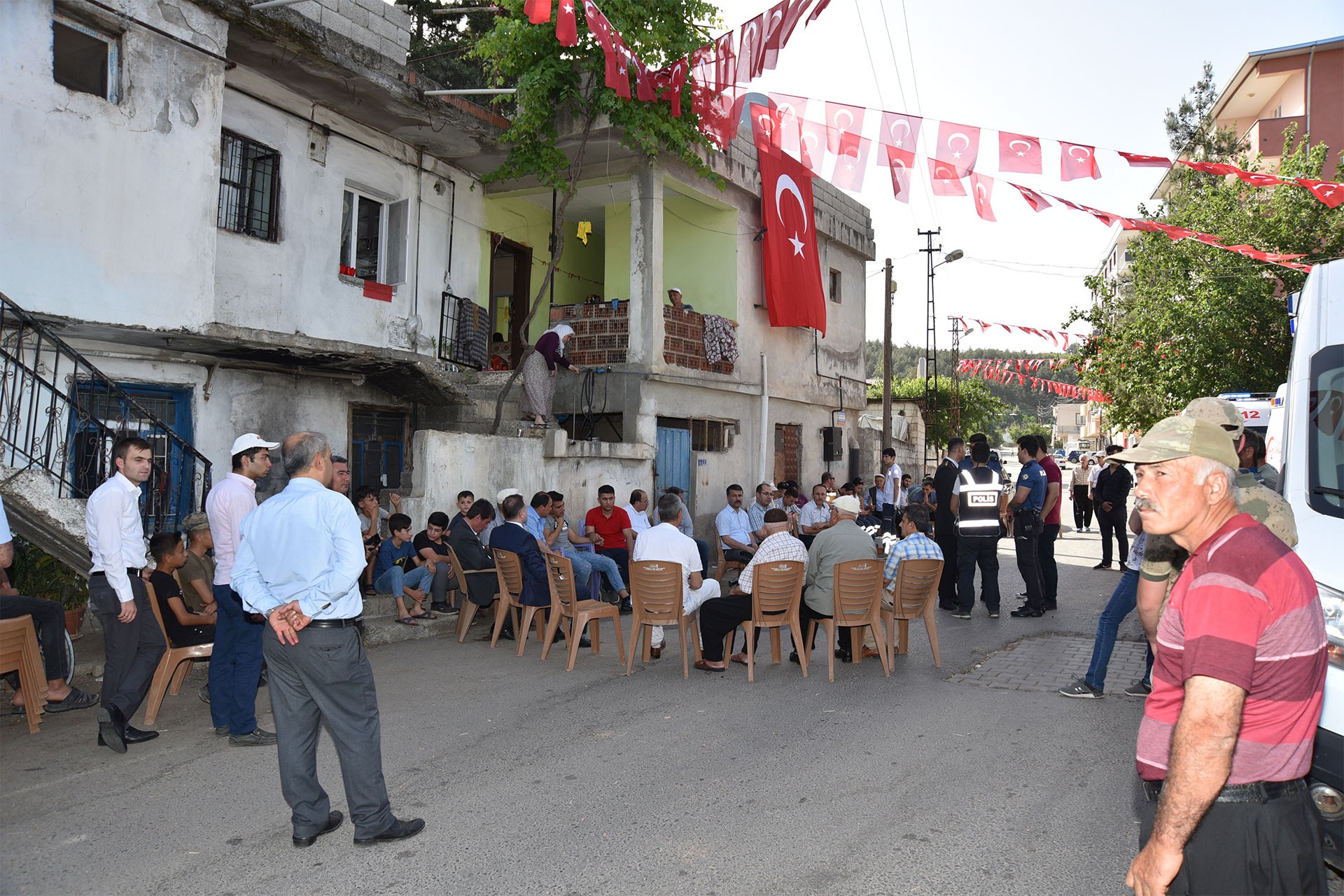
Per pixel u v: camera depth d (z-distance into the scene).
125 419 7.72
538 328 14.90
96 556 5.19
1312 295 5.27
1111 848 3.91
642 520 11.18
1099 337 20.67
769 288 15.37
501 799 4.50
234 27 8.92
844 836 4.04
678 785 4.68
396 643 8.41
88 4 7.61
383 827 3.98
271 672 3.95
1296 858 2.18
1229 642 2.12
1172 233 8.28
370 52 10.09
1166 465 2.40
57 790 4.62
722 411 14.85
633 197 13.01
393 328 11.84
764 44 7.34
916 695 6.51
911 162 7.16
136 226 8.00
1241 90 28.77
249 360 9.93
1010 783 4.69
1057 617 9.67
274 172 10.25
